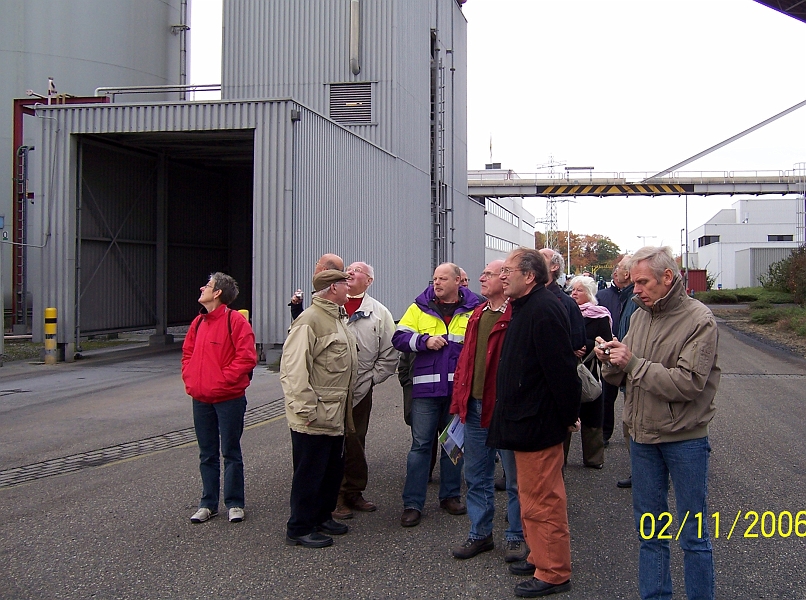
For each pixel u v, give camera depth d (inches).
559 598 162.7
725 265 2979.8
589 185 1893.5
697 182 1887.3
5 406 401.7
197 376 211.3
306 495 195.2
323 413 194.4
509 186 1895.9
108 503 233.0
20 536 204.1
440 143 1104.2
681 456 145.2
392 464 278.2
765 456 283.0
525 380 165.2
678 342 143.9
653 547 151.7
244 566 182.5
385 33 868.0
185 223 847.7
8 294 949.8
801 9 821.2
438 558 187.9
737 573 175.0
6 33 973.2
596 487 250.2
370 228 751.7
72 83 993.5
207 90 716.7
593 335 268.1
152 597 165.2
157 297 766.5
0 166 976.3
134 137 637.9
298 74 882.1
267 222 569.9
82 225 651.5
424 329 216.1
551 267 231.5
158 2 1075.9
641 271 146.9
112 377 517.3
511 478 185.9
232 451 215.2
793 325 893.2
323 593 166.7
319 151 616.7
